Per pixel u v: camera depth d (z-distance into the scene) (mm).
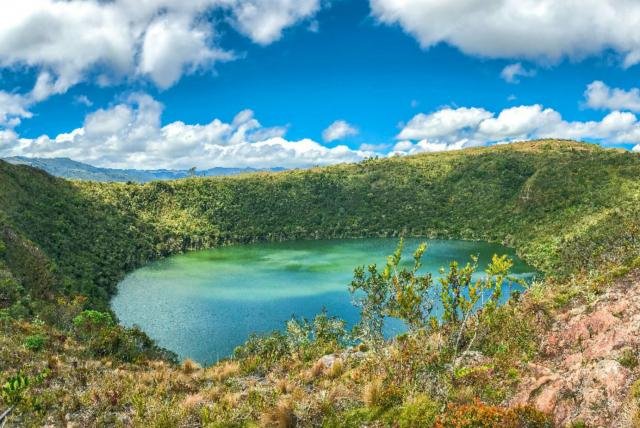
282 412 11875
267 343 36938
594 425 8859
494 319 13523
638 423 8133
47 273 79312
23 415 14352
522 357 13102
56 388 17266
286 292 112938
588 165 195250
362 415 11172
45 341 27234
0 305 46562
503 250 166250
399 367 12820
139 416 14258
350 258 161000
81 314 44281
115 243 149375
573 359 11922
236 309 99062
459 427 9258
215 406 14086
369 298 13789
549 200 183750
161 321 91188
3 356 21219
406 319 12766
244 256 169375
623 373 9727
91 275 109938
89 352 28188
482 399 10836
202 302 104750
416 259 13148
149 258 161125
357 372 14188
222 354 73938
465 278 12195
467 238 198875
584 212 159875
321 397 12398
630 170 174750
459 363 12555
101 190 193375
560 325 14391
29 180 148500
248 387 16438
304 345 27969
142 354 33406
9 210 112062
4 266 66312
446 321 14266
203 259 164500
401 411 10703
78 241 130750
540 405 9875
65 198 157375
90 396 16141
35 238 108062
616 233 89312
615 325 12336
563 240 135625
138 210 196750
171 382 18562
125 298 108562
